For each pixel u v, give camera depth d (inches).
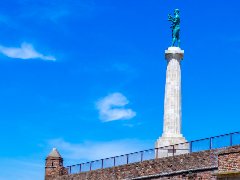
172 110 3513.8
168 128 3484.3
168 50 3619.6
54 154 3376.0
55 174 3326.8
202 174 2207.2
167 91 3567.9
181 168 2317.9
